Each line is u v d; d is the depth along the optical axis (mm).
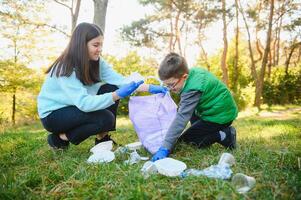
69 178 2240
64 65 2887
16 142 3992
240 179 2020
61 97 2934
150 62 21125
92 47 2902
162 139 2963
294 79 20703
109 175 2256
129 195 1901
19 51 15047
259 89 17406
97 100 2818
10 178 2268
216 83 3041
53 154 2961
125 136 4195
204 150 3006
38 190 2162
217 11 21312
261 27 24281
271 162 2525
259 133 4531
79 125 3014
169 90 3186
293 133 4406
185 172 2283
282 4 23484
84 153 3090
